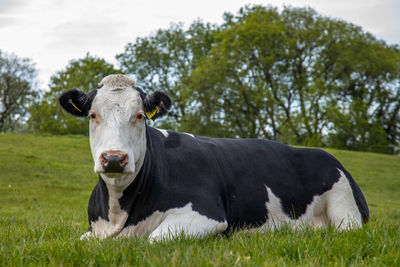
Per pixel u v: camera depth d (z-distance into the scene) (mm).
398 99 40344
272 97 36938
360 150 38438
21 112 49219
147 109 4500
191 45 46531
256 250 3402
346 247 3486
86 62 46625
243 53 37312
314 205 5508
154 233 4234
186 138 5223
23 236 4578
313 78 37469
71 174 20016
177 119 44844
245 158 5367
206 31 47062
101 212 4730
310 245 3541
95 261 3086
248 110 38125
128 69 47406
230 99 38062
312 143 34719
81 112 4398
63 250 3324
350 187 5625
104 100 4223
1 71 47719
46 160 22656
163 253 3180
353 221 5230
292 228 4797
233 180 5082
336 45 36594
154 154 4680
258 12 39312
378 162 29938
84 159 24328
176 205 4484
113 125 4098
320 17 38125
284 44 36656
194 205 4477
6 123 50062
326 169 5656
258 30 36750
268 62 36344
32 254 3293
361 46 37906
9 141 27516
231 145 5484
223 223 4555
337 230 4488
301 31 36688
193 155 4938
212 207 4543
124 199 4469
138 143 4234
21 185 16922
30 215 9625
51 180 18406
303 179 5574
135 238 3975
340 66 36969
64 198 15070
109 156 3859
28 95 48906
